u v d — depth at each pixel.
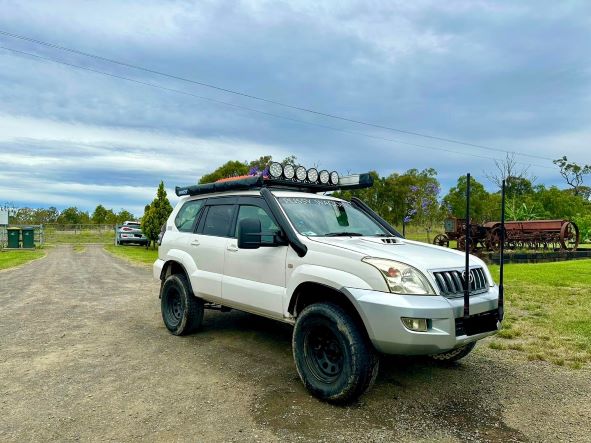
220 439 3.15
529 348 5.30
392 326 3.38
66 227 44.53
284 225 4.35
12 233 27.12
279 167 4.88
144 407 3.66
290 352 5.17
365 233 4.88
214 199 5.65
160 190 27.55
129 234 30.88
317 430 3.29
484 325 3.92
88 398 3.84
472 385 4.21
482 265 4.27
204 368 4.62
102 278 12.23
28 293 9.50
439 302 3.48
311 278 3.94
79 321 6.77
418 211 33.22
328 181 5.37
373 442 3.13
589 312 7.05
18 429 3.27
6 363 4.76
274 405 3.72
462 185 39.44
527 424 3.42
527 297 8.29
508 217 33.94
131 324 6.57
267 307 4.46
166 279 6.27
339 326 3.61
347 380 3.56
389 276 3.51
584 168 66.19
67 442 3.08
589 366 4.72
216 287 5.16
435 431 3.29
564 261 17.53
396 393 4.00
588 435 3.23
